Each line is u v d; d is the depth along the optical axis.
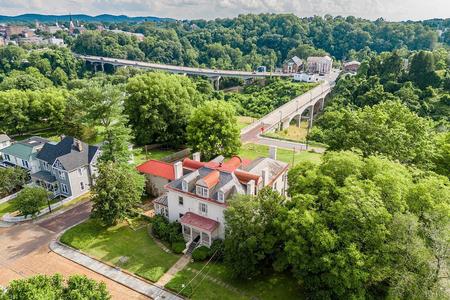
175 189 44.97
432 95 101.44
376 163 35.31
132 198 47.75
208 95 137.62
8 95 90.25
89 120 58.41
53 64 194.75
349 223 30.42
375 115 49.25
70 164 56.97
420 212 31.20
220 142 69.12
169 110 79.81
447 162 47.06
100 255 42.72
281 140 90.62
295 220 31.58
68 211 54.03
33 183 62.75
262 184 45.44
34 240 46.41
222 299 35.16
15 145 68.69
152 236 46.53
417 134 48.59
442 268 27.69
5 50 192.75
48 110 91.94
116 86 62.19
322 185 34.59
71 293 25.91
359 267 28.67
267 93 155.62
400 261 28.89
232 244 35.38
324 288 30.95
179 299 35.53
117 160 55.25
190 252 42.91
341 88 130.12
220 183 43.56
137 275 39.00
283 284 36.97
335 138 51.84
